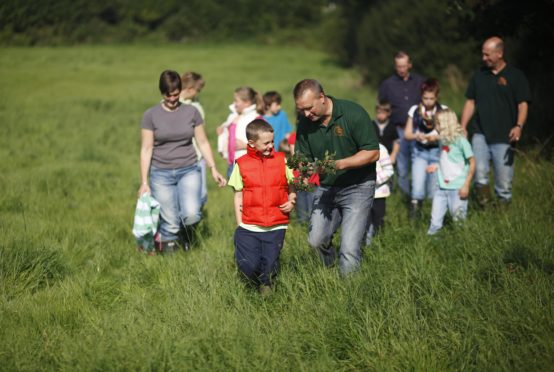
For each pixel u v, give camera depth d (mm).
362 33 49938
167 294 9984
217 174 12641
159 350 7898
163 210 12648
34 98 41406
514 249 10805
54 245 12219
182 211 12688
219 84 49500
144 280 11117
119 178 20000
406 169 16359
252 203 10016
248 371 7672
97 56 74125
